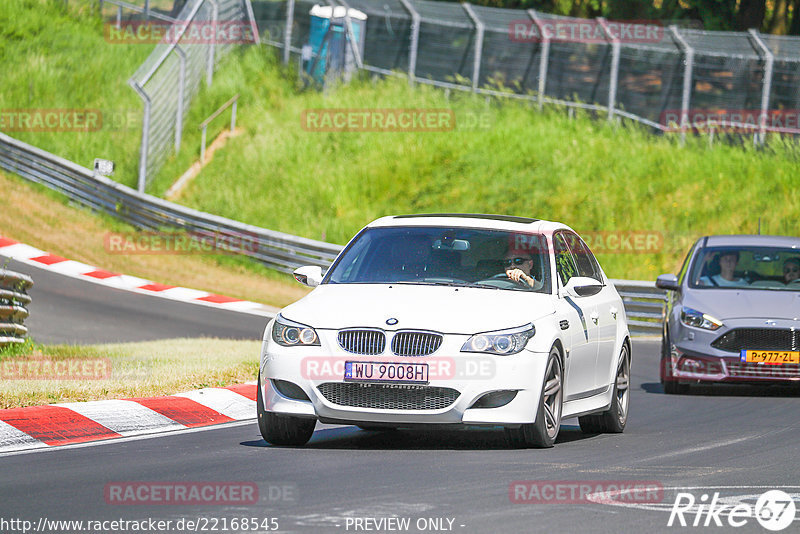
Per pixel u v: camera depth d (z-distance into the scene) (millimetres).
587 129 128625
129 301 86500
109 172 116500
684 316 51500
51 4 153250
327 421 31297
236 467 27875
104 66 143500
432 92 133875
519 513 22016
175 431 35625
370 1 137625
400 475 26594
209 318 81250
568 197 118188
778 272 93500
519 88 134250
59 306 80938
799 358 49594
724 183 120625
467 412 30797
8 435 32281
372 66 137875
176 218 111750
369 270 34688
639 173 121688
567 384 33750
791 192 119500
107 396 38938
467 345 30906
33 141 129250
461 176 121750
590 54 132875
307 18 140250
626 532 20516
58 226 112000
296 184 121750
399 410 30703
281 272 106125
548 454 30844
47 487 24703
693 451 32250
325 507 22422
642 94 131125
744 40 130000
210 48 136750
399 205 119688
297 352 31391
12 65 140875
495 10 137625
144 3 153625
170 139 126500
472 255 34812
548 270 34594
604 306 37906
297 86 136750
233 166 124125
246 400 41625
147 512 21844
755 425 39906
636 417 43125
